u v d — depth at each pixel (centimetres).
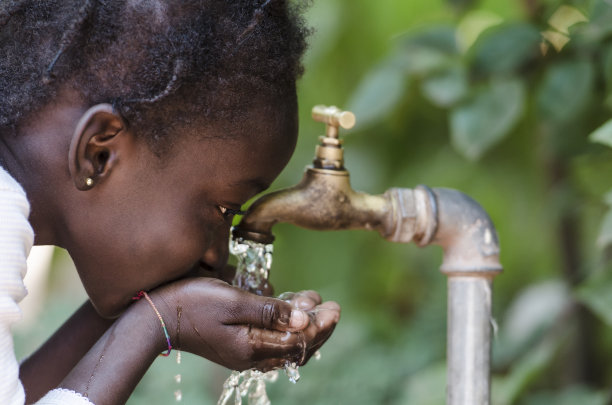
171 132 148
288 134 155
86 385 144
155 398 303
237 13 150
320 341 155
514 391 243
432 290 401
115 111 146
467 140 221
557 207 272
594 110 236
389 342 368
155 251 152
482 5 329
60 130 151
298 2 160
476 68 221
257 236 161
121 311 158
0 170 146
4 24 151
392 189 165
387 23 369
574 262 291
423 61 236
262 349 149
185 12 148
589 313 282
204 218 154
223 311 149
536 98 229
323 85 383
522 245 384
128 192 150
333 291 406
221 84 148
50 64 148
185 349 154
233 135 150
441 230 163
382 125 360
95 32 147
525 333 330
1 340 138
